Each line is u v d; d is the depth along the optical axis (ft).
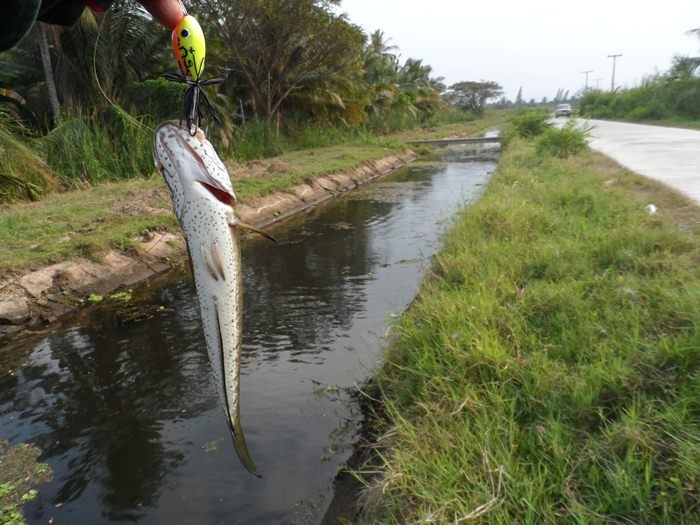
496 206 25.14
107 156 41.27
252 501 10.61
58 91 45.14
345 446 11.98
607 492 7.39
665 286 13.05
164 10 4.95
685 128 80.38
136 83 46.70
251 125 66.08
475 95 230.48
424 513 7.54
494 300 14.08
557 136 49.80
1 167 32.40
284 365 16.15
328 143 79.25
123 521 10.40
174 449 12.53
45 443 13.05
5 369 16.78
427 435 9.59
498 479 7.89
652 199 24.20
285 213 39.37
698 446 7.50
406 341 13.58
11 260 21.61
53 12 5.11
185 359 16.97
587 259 16.67
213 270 5.48
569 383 9.82
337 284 23.61
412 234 32.07
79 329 19.56
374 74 108.47
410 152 84.28
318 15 63.36
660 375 9.39
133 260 25.22
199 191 5.43
